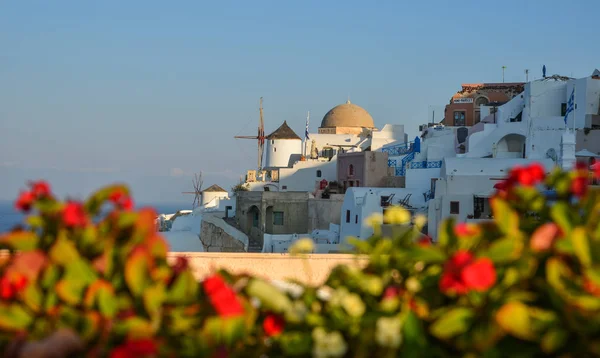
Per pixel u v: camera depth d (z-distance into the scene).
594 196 7.66
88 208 7.95
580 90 64.19
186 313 7.01
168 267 7.47
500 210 7.52
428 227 51.56
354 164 78.19
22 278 7.21
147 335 6.67
